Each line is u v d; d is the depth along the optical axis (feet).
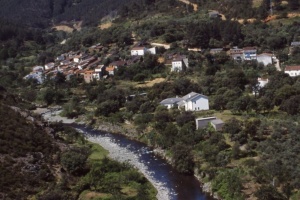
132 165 321.93
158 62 584.81
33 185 264.31
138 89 519.19
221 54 542.16
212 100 424.87
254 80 451.53
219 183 270.46
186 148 318.65
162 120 394.11
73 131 393.70
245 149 303.48
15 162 280.72
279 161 266.36
